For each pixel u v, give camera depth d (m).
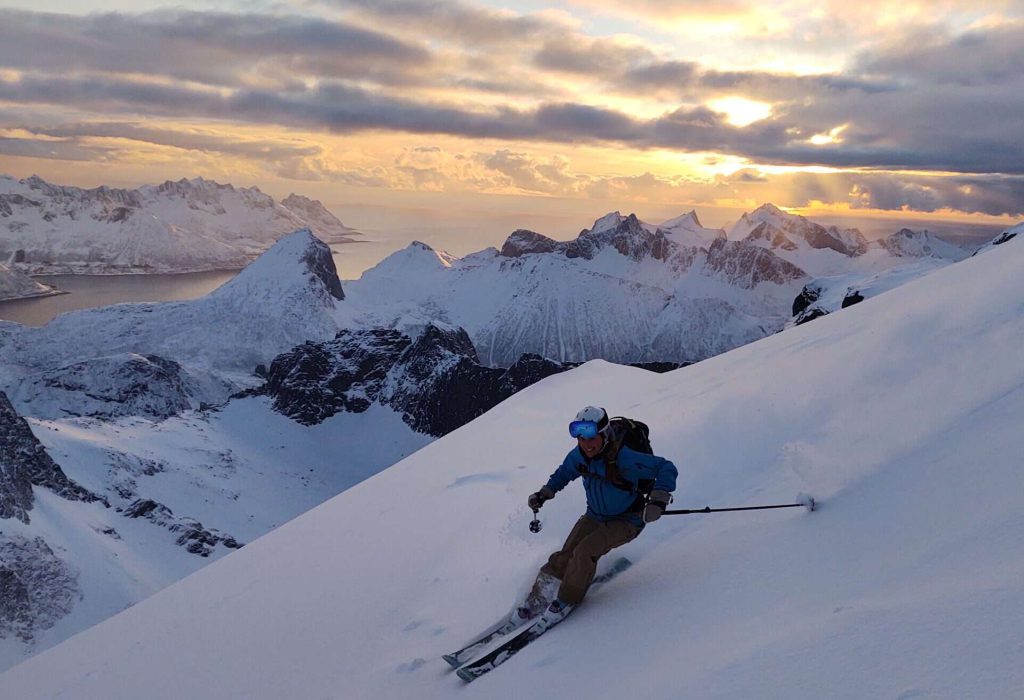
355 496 14.20
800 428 7.36
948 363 7.07
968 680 2.49
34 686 10.34
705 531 6.01
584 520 5.75
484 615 6.53
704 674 3.37
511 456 12.63
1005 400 5.66
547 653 4.92
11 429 177.88
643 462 5.39
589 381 17.81
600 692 3.95
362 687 6.21
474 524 9.30
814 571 4.28
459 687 5.19
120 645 10.59
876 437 6.23
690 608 4.53
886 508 4.73
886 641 2.97
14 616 122.50
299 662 7.43
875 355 8.20
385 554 9.69
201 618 10.23
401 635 6.98
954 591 3.17
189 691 7.86
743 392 9.16
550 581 5.79
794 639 3.33
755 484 6.62
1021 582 2.95
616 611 5.09
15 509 150.12
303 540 12.32
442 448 15.65
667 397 12.43
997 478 4.33
